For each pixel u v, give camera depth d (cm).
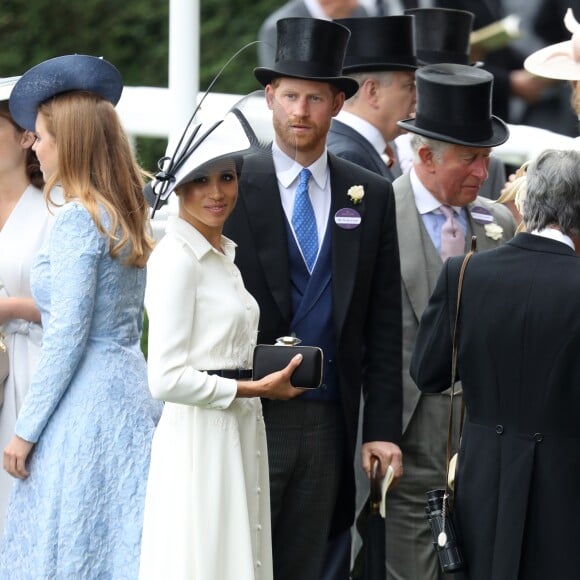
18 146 2078
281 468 1973
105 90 1888
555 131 3259
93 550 1847
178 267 1759
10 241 2080
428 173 2167
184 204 1797
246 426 1823
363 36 2305
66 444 1848
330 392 1991
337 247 1991
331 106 2011
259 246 1962
